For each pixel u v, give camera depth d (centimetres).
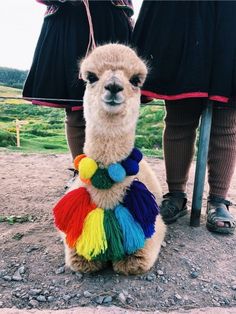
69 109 103
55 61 98
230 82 82
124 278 71
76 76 96
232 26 80
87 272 72
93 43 91
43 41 99
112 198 69
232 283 71
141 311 62
